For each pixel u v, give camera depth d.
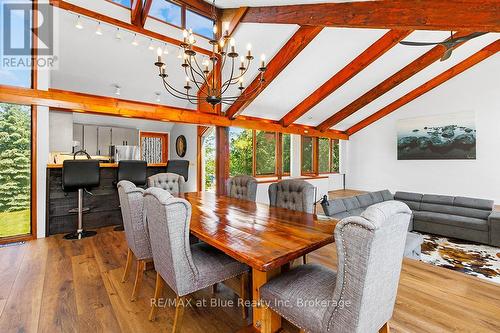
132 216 2.04
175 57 4.60
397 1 2.64
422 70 6.23
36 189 3.66
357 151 8.98
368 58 4.92
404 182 7.72
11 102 3.37
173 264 1.54
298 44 4.07
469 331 1.69
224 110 5.80
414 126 7.38
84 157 6.28
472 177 6.39
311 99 6.22
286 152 7.93
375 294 1.14
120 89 5.46
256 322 1.65
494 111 6.05
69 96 3.81
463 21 2.25
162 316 1.89
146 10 3.43
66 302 2.04
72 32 3.71
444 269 2.67
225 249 1.49
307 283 1.44
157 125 8.05
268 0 3.18
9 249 3.22
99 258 2.96
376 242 1.04
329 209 3.94
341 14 2.99
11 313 1.88
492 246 3.96
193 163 7.44
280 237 1.66
